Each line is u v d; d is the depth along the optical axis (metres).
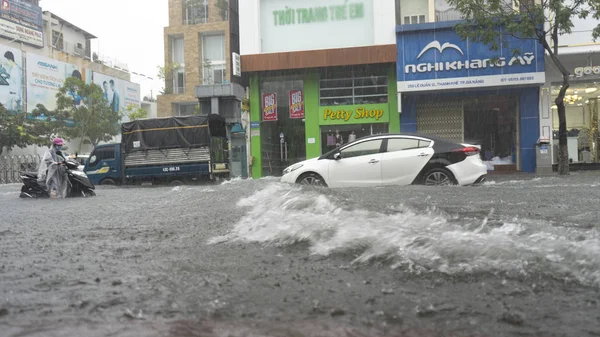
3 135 31.72
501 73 18.14
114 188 15.20
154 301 2.04
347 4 20.38
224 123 18.17
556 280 2.20
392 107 19.89
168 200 7.92
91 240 3.86
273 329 1.68
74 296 2.14
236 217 4.80
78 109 36.91
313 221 3.69
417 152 9.67
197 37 40.84
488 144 19.44
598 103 19.81
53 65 40.53
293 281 2.33
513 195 6.59
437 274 2.34
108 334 1.63
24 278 2.51
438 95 19.55
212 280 2.38
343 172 9.88
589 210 4.71
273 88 21.31
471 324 1.72
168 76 41.56
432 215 4.00
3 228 4.88
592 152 19.84
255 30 20.69
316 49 20.09
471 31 17.47
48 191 10.40
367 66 19.89
